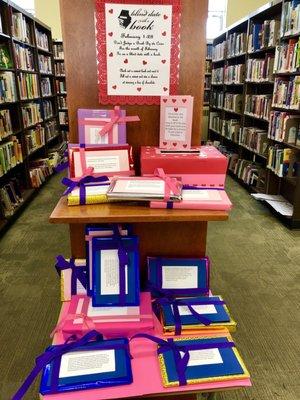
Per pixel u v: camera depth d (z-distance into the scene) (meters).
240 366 0.99
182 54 1.14
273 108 3.68
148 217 0.93
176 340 1.07
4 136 3.33
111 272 1.14
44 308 2.07
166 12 1.09
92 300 1.13
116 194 0.94
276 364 1.66
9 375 1.59
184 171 1.06
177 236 1.33
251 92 4.57
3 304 2.11
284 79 3.44
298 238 3.04
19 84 3.78
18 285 2.31
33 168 4.49
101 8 1.08
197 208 0.96
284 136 3.33
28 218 3.51
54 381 0.92
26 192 4.11
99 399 0.90
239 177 4.77
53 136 5.59
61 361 0.98
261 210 3.73
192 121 1.21
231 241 2.98
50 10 6.34
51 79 5.63
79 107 1.18
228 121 5.46
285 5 3.21
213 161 1.05
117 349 1.03
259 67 3.99
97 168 1.09
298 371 1.62
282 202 3.61
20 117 3.85
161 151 1.13
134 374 0.97
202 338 1.08
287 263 2.62
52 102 5.72
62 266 1.22
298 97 3.05
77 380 0.92
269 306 2.10
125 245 1.16
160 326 1.13
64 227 3.27
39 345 1.77
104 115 1.14
